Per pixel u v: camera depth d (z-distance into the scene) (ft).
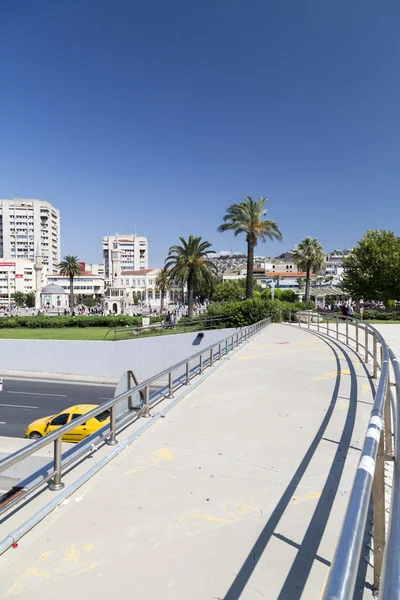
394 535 4.47
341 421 19.45
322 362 36.27
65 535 10.76
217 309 99.96
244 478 13.98
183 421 20.42
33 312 252.42
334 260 501.56
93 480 13.94
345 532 4.82
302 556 9.80
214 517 11.57
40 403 71.26
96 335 109.29
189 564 9.57
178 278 147.84
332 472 14.17
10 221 521.65
